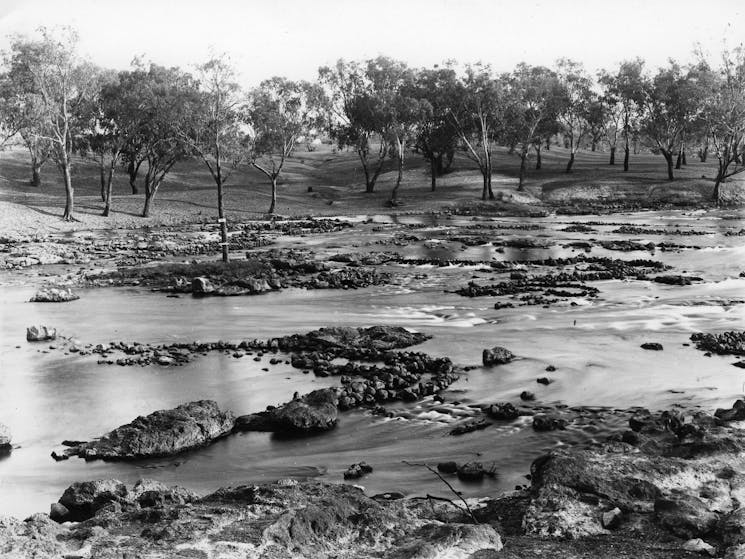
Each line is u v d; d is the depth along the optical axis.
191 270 52.19
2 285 48.97
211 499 15.47
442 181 125.12
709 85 105.88
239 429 22.16
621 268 50.38
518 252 61.75
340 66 107.62
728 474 15.66
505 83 107.12
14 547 12.60
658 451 17.09
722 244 63.53
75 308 41.41
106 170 127.88
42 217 84.62
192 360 29.81
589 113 129.38
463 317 36.81
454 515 14.84
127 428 21.08
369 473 18.75
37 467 19.83
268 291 45.88
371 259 57.50
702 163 142.25
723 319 34.91
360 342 31.41
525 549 12.91
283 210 100.19
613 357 28.84
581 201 108.81
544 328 33.84
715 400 23.52
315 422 21.86
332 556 12.80
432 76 108.31
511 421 22.06
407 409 23.41
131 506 15.77
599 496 14.70
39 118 83.00
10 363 29.88
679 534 13.30
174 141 79.88
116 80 86.12
